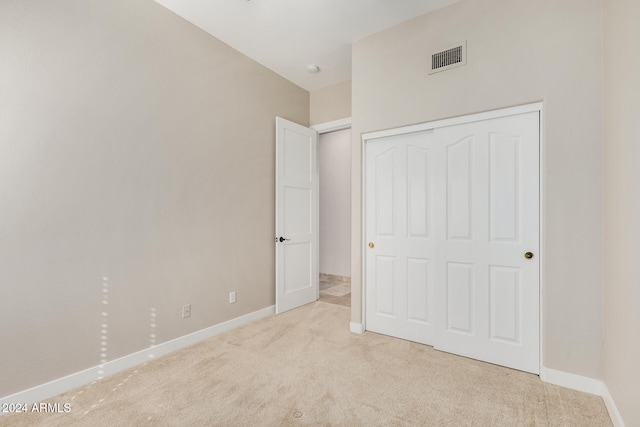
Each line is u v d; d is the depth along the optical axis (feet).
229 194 10.06
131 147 7.59
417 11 8.50
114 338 7.24
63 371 6.44
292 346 8.69
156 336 8.06
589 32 6.46
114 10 7.29
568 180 6.61
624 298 5.05
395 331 9.37
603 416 5.61
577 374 6.49
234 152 10.25
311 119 13.56
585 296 6.42
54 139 6.34
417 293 8.98
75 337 6.61
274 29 9.29
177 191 8.59
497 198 7.63
